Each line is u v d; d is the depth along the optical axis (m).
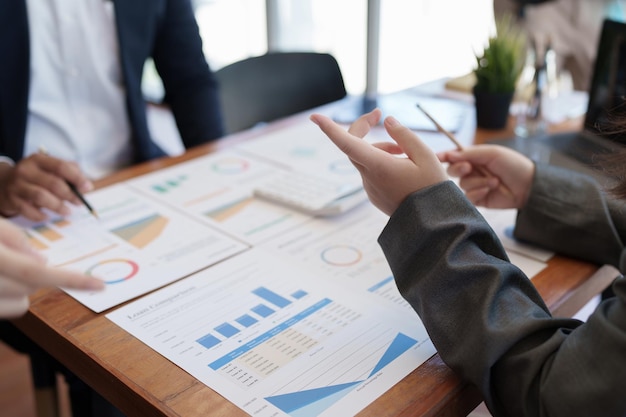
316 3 3.29
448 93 1.54
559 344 0.54
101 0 1.32
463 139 1.24
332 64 1.70
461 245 0.59
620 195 0.61
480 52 1.31
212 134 1.52
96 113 1.38
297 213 0.95
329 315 0.68
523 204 0.85
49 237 0.88
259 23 3.55
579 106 1.45
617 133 0.67
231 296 0.73
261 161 1.16
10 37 1.21
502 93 1.25
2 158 1.16
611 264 0.79
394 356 0.61
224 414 0.54
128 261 0.81
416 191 0.61
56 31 1.28
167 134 3.34
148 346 0.64
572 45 1.57
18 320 0.73
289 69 1.66
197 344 0.64
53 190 0.94
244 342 0.64
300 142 1.26
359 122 0.69
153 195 1.02
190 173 1.11
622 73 1.13
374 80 2.81
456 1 2.81
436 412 0.55
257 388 0.57
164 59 1.51
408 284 0.61
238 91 1.57
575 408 0.50
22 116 1.25
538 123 1.31
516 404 0.54
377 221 0.92
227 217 0.93
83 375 0.65
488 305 0.56
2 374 1.76
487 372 0.54
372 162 0.62
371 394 0.56
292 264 0.80
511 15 1.56
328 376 0.58
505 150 0.85
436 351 0.62
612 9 1.57
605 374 0.49
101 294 0.73
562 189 0.82
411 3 2.91
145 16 1.36
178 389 0.57
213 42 3.84
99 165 1.42
